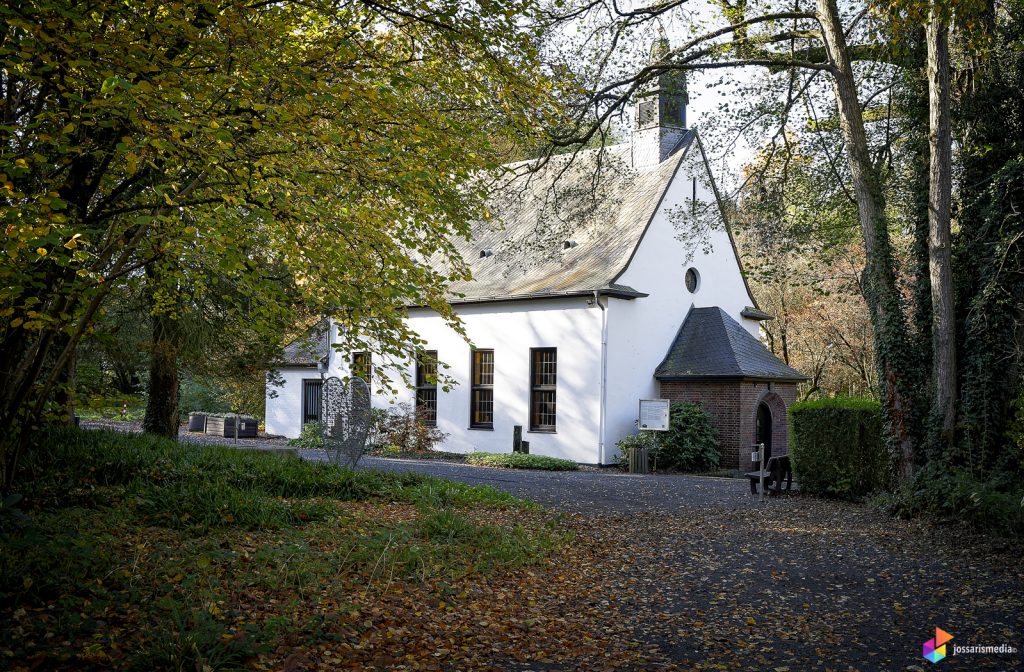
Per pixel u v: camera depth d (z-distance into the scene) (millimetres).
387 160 7434
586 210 16531
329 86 6691
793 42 14930
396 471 15508
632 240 24203
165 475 10070
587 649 5832
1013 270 11805
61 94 6340
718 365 23609
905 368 13000
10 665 4223
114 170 7938
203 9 6395
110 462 9906
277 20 6914
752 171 17266
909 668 5402
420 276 7875
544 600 7141
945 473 12008
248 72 6570
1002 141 12617
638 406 24047
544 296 24094
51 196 5562
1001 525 10398
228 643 4895
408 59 8039
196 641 4734
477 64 8273
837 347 30312
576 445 23562
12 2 5461
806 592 7566
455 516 10336
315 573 6762
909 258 14617
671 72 15250
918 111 13406
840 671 5379
